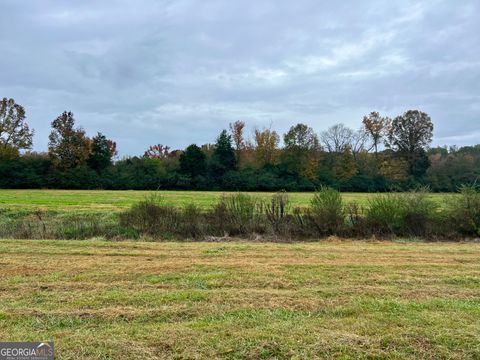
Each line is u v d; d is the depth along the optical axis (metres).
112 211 21.55
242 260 8.85
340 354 4.07
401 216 15.69
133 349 4.10
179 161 61.72
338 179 62.31
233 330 4.59
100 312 5.15
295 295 6.00
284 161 63.03
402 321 4.91
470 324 4.83
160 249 10.60
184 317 5.08
